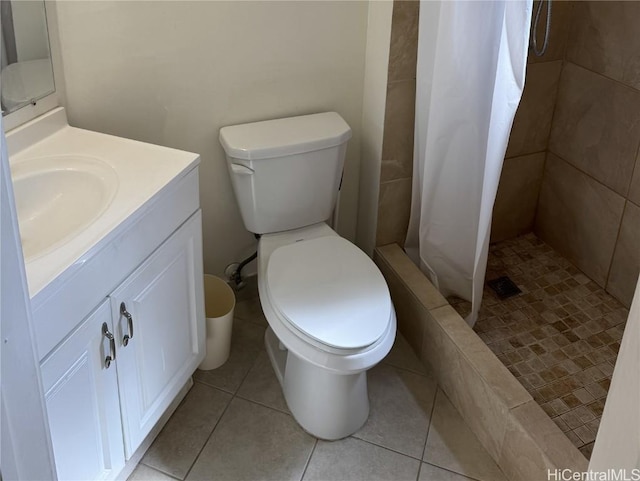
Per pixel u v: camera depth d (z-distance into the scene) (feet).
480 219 7.30
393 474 6.76
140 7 6.62
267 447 6.99
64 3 6.25
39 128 6.24
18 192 5.71
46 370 4.77
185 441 7.02
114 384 5.72
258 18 7.18
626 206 8.36
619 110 8.15
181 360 6.79
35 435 2.93
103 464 5.87
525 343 8.14
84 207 5.71
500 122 6.67
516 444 6.52
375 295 6.73
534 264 9.46
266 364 7.95
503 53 6.38
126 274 5.49
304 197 7.59
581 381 7.65
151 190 5.63
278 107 7.76
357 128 8.36
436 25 7.04
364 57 7.91
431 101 7.25
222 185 7.96
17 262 2.64
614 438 3.25
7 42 5.77
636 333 3.00
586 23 8.32
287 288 6.75
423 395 7.63
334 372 6.28
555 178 9.39
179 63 7.06
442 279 8.49
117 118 7.05
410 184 8.42
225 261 8.52
